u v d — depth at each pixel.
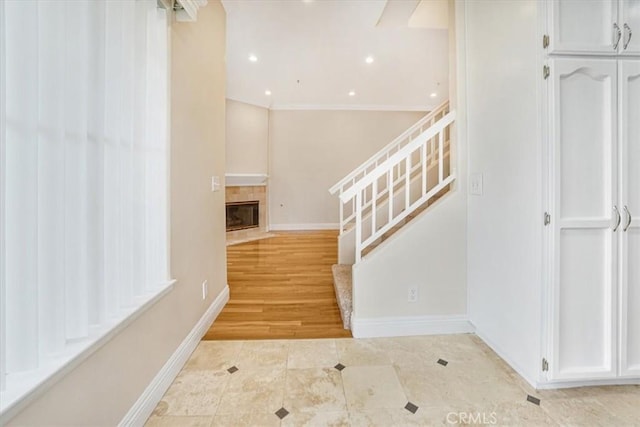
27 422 0.84
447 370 1.79
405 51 4.34
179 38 1.83
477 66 2.07
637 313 1.52
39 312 0.91
